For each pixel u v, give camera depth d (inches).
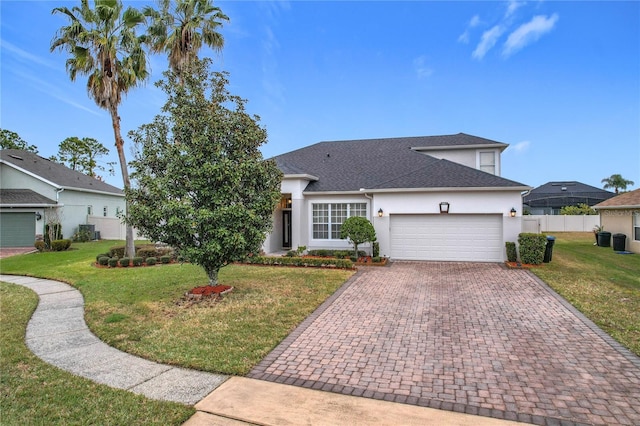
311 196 650.8
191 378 177.9
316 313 289.1
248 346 217.9
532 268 480.7
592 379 172.9
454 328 251.4
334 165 745.6
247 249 342.0
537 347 214.1
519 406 149.7
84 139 1699.1
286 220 722.8
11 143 1502.2
